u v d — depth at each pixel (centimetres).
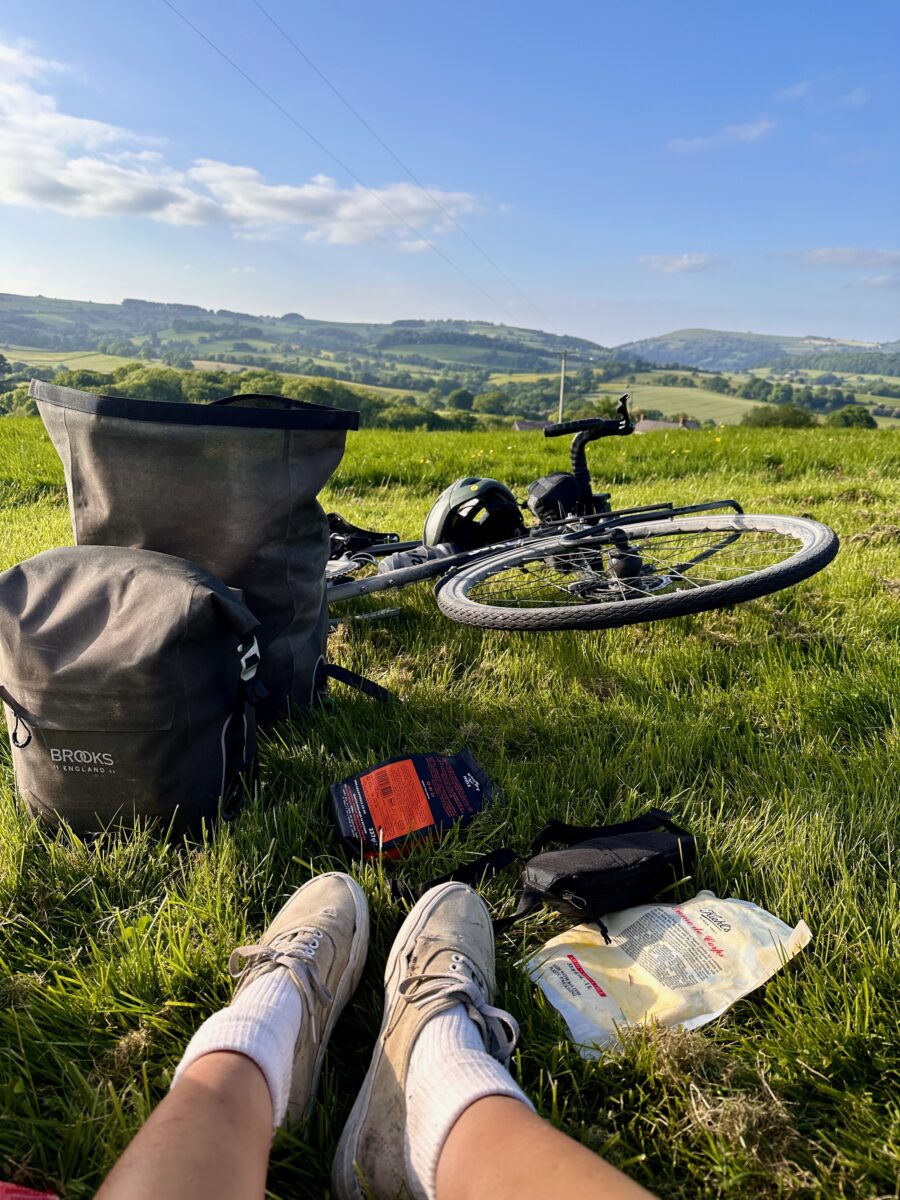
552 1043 71
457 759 109
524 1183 48
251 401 125
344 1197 58
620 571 153
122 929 82
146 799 97
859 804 103
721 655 149
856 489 323
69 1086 69
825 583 188
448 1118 55
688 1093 66
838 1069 68
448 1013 66
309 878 93
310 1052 66
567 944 82
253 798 104
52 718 94
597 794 107
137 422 107
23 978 78
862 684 132
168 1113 51
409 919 77
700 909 82
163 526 111
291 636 121
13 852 94
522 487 420
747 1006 75
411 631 171
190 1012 75
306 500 116
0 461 450
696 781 110
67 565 100
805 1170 61
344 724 125
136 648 91
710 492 345
